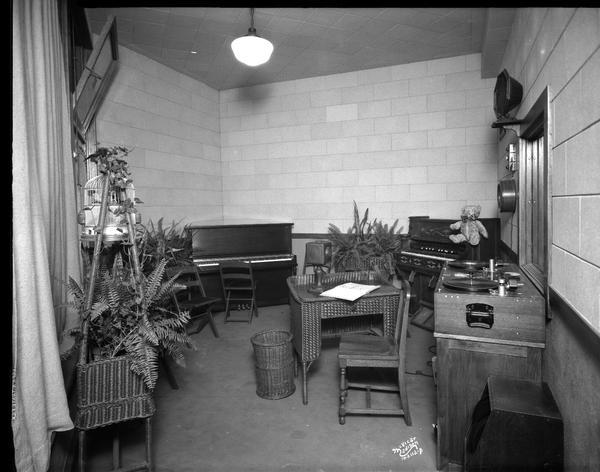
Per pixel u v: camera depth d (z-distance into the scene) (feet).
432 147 19.11
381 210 20.13
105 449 8.23
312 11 14.11
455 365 7.26
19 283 4.74
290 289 10.94
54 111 6.89
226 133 22.63
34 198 5.12
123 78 16.72
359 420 9.25
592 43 5.10
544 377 7.75
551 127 7.03
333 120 20.71
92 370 6.47
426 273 15.93
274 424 9.11
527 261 10.48
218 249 18.22
